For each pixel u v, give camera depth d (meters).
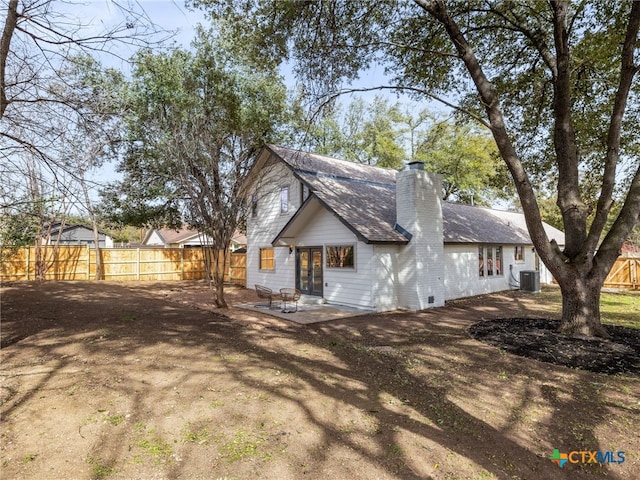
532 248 20.86
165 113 12.54
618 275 18.67
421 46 10.09
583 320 7.97
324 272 13.80
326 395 4.82
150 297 14.75
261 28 8.55
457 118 12.98
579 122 11.32
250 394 4.75
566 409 4.52
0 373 5.21
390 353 6.94
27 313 9.73
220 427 3.85
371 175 18.02
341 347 7.38
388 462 3.30
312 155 17.44
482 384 5.34
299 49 8.51
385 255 12.27
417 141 31.05
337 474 3.10
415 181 12.36
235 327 9.14
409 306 12.31
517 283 19.33
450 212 18.44
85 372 5.30
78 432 3.63
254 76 18.39
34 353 6.21
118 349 6.54
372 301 11.79
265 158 17.36
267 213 17.48
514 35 10.59
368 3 8.54
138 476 3.00
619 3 9.09
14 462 3.11
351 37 8.97
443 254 13.84
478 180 26.80
